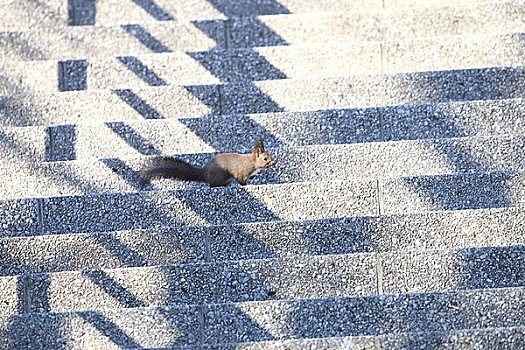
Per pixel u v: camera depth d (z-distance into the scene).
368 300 12.51
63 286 12.77
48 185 13.84
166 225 13.27
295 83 14.56
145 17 16.28
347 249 12.95
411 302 12.48
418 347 12.27
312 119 14.05
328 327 12.51
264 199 13.18
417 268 12.67
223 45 15.88
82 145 14.18
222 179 13.22
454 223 12.89
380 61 15.06
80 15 16.34
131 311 12.54
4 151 14.10
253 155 13.05
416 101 14.38
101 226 13.30
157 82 15.29
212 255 12.99
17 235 13.29
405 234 12.91
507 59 14.73
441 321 12.45
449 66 14.87
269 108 14.61
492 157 13.52
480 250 12.62
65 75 15.38
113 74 15.32
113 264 13.02
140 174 13.36
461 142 13.52
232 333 12.54
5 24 16.14
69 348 12.53
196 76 15.28
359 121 14.03
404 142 13.58
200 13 16.30
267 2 16.31
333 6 16.25
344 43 15.16
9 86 15.39
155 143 14.16
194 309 12.54
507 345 12.20
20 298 12.77
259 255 12.97
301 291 12.72
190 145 14.14
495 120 13.86
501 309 12.41
